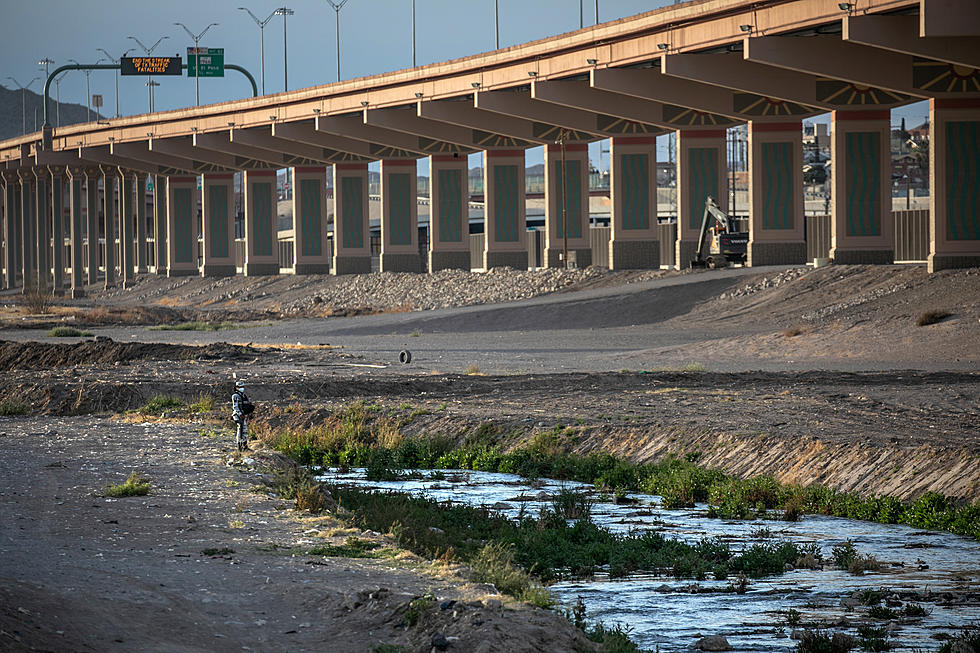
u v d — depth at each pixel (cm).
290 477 4216
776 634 2350
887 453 4578
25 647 1836
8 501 3694
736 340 10594
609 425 5825
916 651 2181
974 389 6738
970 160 12025
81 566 2620
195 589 2422
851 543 3531
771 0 12006
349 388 7875
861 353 9344
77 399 7656
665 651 2208
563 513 4053
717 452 5184
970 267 11994
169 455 5056
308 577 2566
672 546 3422
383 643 2034
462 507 4053
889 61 12106
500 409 6650
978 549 3409
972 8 9975
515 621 2067
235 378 8500
